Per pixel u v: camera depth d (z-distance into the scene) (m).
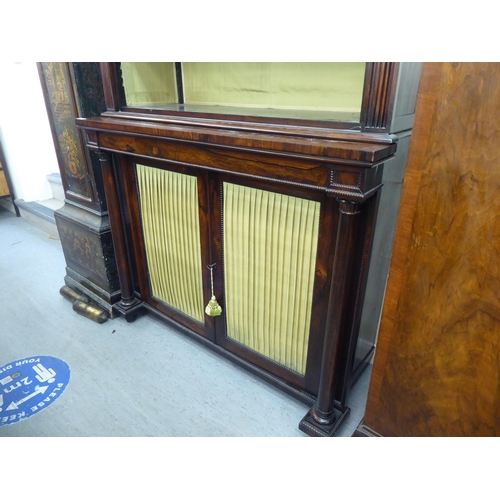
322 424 1.21
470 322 0.81
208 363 1.58
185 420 1.31
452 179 0.74
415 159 0.77
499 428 0.84
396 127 0.90
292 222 1.10
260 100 1.34
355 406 1.36
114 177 1.56
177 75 1.55
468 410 0.88
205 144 1.06
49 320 1.87
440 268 0.81
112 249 1.78
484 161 0.69
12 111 2.92
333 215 1.00
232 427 1.28
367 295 1.22
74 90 1.54
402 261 0.87
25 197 3.20
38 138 3.11
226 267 1.35
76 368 1.55
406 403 0.98
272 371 1.39
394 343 0.95
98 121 1.36
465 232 0.76
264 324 1.33
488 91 0.65
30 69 2.94
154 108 1.36
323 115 1.06
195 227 1.39
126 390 1.44
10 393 1.42
